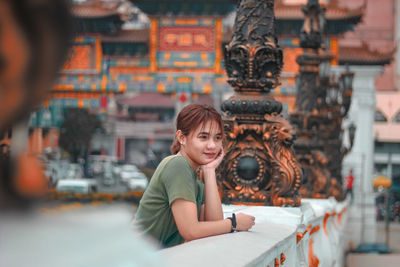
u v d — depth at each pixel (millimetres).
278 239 2342
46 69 509
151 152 68438
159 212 2391
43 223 518
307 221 4055
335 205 8180
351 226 20359
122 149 86125
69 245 530
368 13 50406
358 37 50250
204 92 34062
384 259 14203
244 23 4422
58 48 513
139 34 34406
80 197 23266
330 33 32312
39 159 518
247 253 1664
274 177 4273
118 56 34156
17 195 499
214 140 2656
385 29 50188
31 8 494
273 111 4371
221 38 33500
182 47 34031
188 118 2635
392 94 46531
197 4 33281
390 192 34531
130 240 630
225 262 1376
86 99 34562
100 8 32312
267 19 4426
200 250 1516
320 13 8672
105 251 569
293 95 32031
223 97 34750
